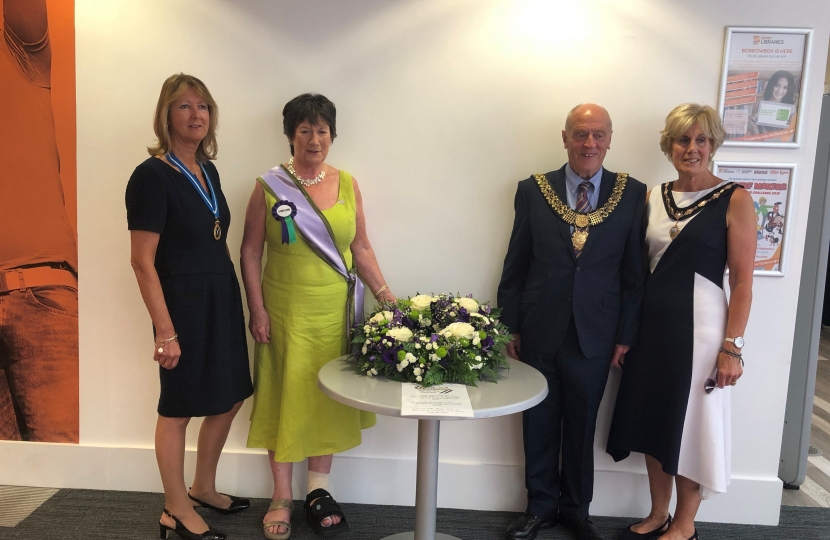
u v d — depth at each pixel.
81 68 2.23
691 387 1.90
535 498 2.17
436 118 2.21
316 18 2.18
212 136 1.98
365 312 2.30
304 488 2.37
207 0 2.18
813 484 2.67
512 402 1.54
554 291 1.99
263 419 2.11
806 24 2.07
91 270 2.32
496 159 2.22
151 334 2.35
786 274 2.17
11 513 2.22
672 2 2.10
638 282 2.02
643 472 2.29
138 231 1.77
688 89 2.14
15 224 2.31
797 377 2.53
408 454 2.37
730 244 1.88
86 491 2.40
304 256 2.01
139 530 2.12
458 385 1.67
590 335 1.98
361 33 2.18
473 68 2.18
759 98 2.11
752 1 2.07
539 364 2.07
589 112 1.92
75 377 2.38
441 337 1.72
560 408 2.13
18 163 2.28
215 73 2.22
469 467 2.34
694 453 1.91
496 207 2.25
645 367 2.00
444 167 2.24
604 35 2.14
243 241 2.08
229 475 2.38
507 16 2.15
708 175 1.96
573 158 1.97
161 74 2.22
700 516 2.30
